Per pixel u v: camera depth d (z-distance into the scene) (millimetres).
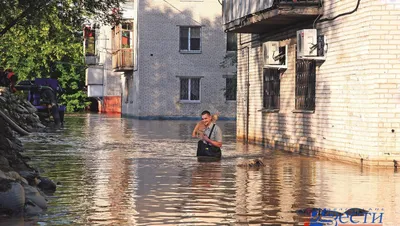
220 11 54781
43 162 19000
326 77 20750
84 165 18234
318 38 20984
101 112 72062
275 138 25047
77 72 77188
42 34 44938
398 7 18062
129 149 23438
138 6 54312
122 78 62906
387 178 15766
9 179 11477
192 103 54594
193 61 54688
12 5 23750
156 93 54469
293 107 23547
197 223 10320
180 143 26219
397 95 18109
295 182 14961
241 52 29312
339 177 15906
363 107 18531
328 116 20656
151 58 54375
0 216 10812
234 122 49469
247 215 10977
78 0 26172
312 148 21734
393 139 18172
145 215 10930
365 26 18328
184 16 54562
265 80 26453
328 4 20562
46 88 42312
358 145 18828
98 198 12586
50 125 40594
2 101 31859
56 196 12820
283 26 24188
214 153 20422
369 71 18203
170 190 13625
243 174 16391
